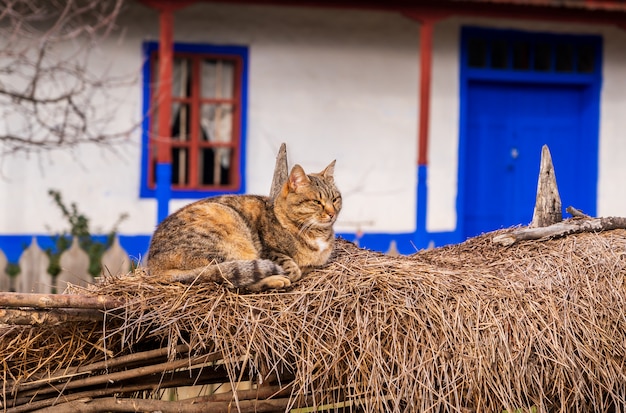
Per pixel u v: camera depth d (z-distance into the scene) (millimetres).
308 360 4387
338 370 4457
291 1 11656
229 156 12469
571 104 13617
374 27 12664
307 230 5180
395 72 12773
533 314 4758
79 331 4508
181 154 12281
